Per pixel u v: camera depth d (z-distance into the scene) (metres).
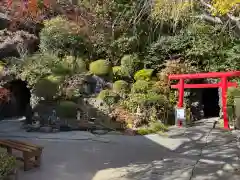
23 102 12.55
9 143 6.71
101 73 12.68
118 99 11.96
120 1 10.78
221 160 7.18
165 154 7.75
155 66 12.89
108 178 6.02
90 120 11.13
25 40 11.83
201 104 13.23
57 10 11.29
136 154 7.74
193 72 12.49
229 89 11.68
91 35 12.54
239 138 9.51
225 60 12.55
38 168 6.45
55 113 10.70
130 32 12.70
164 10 5.77
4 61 11.96
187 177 6.07
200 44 12.45
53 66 11.85
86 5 11.34
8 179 5.28
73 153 7.72
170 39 12.72
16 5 8.23
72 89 11.62
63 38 12.48
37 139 9.17
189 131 10.65
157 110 11.61
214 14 4.52
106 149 8.20
